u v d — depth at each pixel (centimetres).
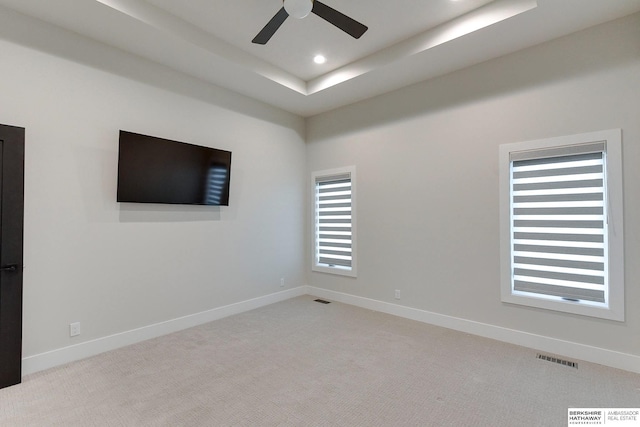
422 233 374
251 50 342
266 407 207
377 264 417
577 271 279
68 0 237
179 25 288
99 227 292
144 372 253
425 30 306
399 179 395
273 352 290
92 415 198
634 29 253
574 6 243
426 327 354
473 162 335
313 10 223
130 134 304
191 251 362
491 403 211
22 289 241
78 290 279
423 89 374
